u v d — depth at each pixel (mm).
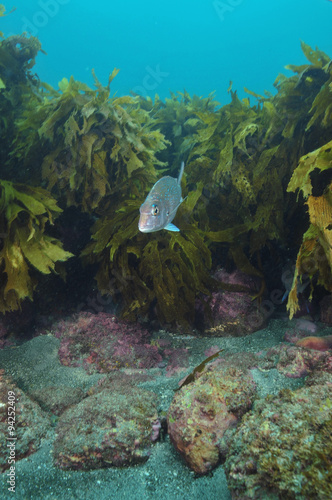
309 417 630
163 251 1431
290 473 576
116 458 835
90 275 1652
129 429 865
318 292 1446
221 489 738
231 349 1322
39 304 1546
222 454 784
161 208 735
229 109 1595
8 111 1429
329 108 1149
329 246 844
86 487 789
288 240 1526
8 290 1221
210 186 1544
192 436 801
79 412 938
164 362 1336
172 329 1517
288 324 1443
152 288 1515
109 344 1327
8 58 1451
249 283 1511
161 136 1494
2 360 1304
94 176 1383
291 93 1332
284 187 1444
